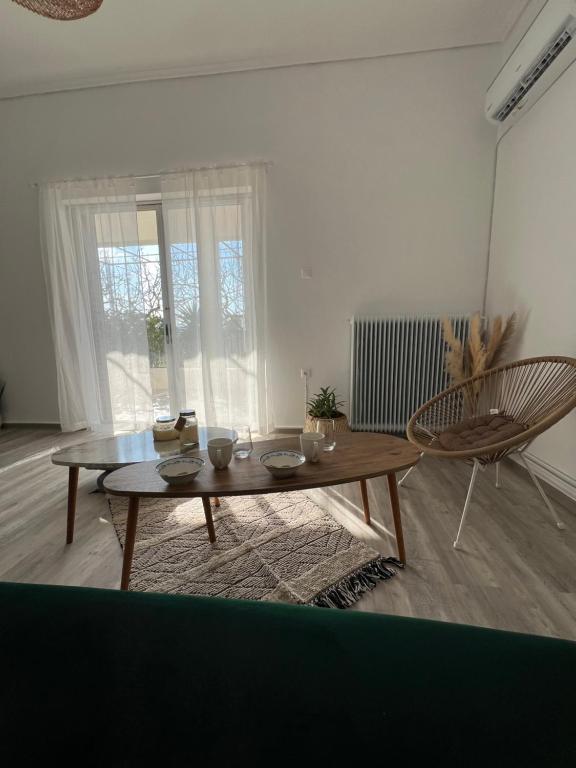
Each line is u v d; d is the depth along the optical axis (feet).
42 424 11.53
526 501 6.50
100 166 10.14
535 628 3.87
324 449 4.90
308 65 9.04
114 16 7.65
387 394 9.61
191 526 5.99
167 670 1.41
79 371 10.94
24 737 1.31
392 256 9.55
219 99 9.45
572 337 6.24
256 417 10.45
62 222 10.31
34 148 10.27
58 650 1.49
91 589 1.73
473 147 8.87
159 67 9.28
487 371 6.86
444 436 6.20
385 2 7.43
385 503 6.60
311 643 1.47
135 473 4.43
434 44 8.50
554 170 6.64
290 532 5.74
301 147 9.39
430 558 5.03
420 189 9.19
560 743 1.13
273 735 1.24
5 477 8.05
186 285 10.14
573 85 6.12
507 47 8.14
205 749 1.23
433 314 9.37
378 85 8.93
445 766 1.13
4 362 11.38
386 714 1.24
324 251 9.73
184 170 9.63
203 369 10.23
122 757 1.24
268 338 10.27
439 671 1.33
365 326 9.42
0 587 1.75
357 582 4.56
